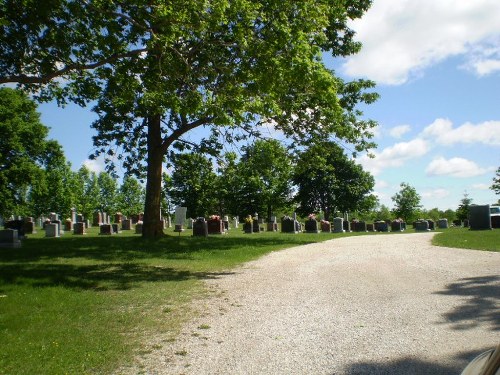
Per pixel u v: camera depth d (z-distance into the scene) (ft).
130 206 278.46
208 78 42.80
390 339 20.93
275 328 23.66
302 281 37.17
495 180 170.30
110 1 39.19
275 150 77.41
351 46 77.10
